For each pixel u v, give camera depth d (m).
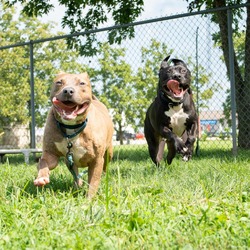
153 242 2.20
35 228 2.47
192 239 2.26
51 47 20.27
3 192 3.60
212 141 9.17
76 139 3.63
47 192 3.71
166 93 5.51
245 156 6.80
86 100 3.52
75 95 3.38
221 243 2.21
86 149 3.67
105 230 2.48
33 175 4.82
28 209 2.95
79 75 3.61
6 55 19.47
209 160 6.23
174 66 5.53
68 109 3.46
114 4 11.54
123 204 2.98
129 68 10.68
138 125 13.23
